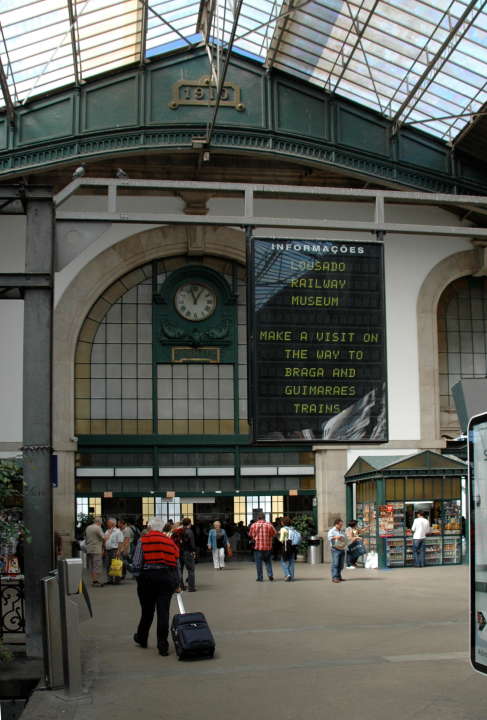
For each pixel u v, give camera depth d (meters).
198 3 25.53
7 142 26.17
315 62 26.53
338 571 20.47
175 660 10.44
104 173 28.94
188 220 14.34
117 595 19.05
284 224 15.04
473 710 7.56
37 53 24.58
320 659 10.23
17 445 27.78
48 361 12.11
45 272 12.33
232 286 30.16
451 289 31.20
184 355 29.75
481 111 26.41
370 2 23.45
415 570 23.92
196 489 29.48
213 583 21.09
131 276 29.84
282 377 15.12
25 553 11.41
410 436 29.67
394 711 7.62
